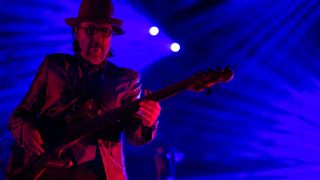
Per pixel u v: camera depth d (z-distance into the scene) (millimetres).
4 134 5098
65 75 2930
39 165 2820
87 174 2781
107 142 2857
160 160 9281
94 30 2984
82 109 2877
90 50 2963
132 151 11469
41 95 2939
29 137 2787
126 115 2830
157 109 2764
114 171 2807
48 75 2916
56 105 2893
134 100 2924
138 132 2848
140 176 11336
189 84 2811
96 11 3043
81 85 2932
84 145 2811
